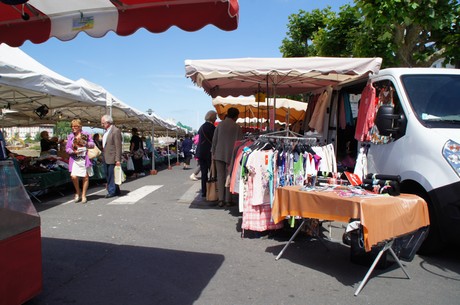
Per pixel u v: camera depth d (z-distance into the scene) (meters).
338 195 3.78
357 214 3.39
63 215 6.98
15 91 9.05
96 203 8.27
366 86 5.88
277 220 4.36
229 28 3.42
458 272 4.10
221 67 5.93
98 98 10.27
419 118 4.69
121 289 3.62
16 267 3.03
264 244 5.13
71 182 10.30
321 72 5.78
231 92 9.95
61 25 3.85
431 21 7.10
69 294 3.51
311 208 3.94
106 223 6.32
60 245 5.05
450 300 3.39
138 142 15.41
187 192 9.73
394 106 5.13
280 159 5.13
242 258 4.54
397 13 7.00
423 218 3.92
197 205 7.90
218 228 5.98
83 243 5.15
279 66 5.84
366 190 4.18
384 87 5.44
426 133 4.48
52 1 3.64
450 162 4.13
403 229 3.69
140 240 5.31
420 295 3.49
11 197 3.03
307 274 4.02
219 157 7.49
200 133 8.62
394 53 8.52
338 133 6.95
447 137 4.31
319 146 5.89
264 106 11.74
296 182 5.12
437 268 4.22
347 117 6.79
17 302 3.03
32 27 3.97
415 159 4.51
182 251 4.81
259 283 3.77
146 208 7.63
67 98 8.73
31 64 9.10
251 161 5.19
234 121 7.62
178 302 3.34
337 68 5.73
